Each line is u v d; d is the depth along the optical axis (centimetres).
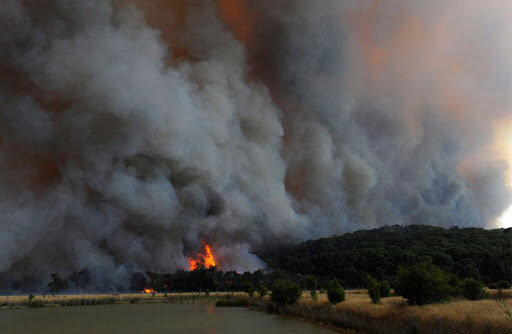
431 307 2547
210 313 4331
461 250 10244
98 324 3375
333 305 3588
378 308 2948
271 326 2983
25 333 2842
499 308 2286
